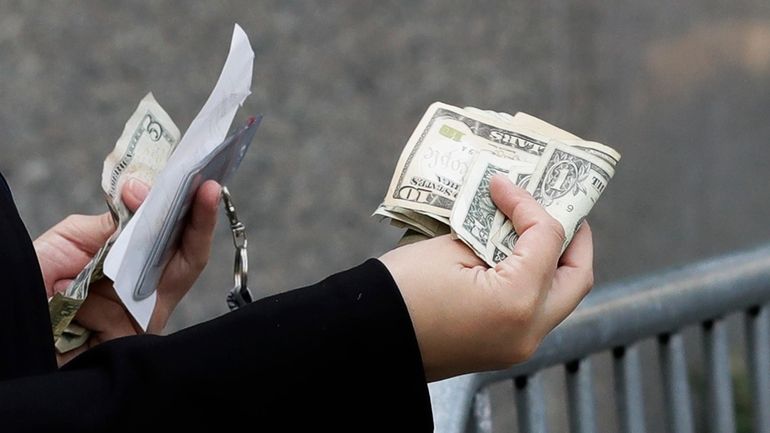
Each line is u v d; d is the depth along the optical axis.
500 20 9.84
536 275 1.91
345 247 9.04
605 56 9.85
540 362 3.04
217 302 8.47
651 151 9.61
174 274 2.57
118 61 8.95
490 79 9.73
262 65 9.13
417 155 2.25
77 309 2.38
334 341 1.75
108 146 8.80
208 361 1.71
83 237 2.80
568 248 2.14
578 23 9.92
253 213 8.78
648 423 8.73
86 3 8.96
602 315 3.21
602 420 8.58
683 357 3.57
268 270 8.71
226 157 2.39
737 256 3.76
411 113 9.53
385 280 1.82
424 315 1.84
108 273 2.06
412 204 2.16
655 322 3.39
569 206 2.17
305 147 9.09
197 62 9.14
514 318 1.88
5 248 1.92
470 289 1.87
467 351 1.89
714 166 9.38
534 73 9.84
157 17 9.09
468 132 2.29
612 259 9.49
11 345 1.87
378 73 9.49
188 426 1.67
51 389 1.66
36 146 8.57
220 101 2.22
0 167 8.41
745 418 7.60
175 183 2.22
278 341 1.74
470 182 2.12
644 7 9.69
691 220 9.44
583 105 9.88
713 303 3.59
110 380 1.68
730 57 9.33
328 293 1.80
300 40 9.31
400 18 9.61
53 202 8.48
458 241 1.98
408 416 1.79
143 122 2.63
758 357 3.85
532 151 2.25
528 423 3.06
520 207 2.01
